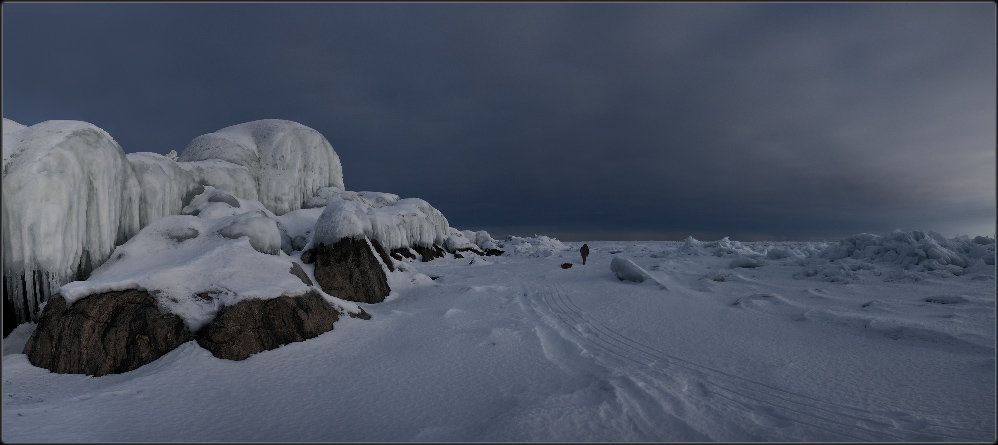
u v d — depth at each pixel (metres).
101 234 9.72
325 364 7.50
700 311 10.84
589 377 6.62
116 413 5.37
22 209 8.12
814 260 16.53
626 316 10.73
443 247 30.33
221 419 5.38
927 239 14.69
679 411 5.39
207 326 7.95
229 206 14.65
